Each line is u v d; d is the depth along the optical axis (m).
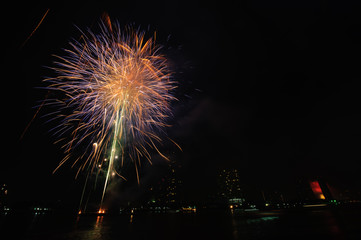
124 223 31.33
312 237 13.56
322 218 24.55
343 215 27.05
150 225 27.09
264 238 14.05
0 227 26.09
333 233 14.43
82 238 17.02
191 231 19.41
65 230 22.59
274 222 23.08
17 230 22.77
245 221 25.97
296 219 25.42
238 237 14.90
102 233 19.75
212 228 20.86
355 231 14.59
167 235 17.58
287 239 13.34
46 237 17.73
